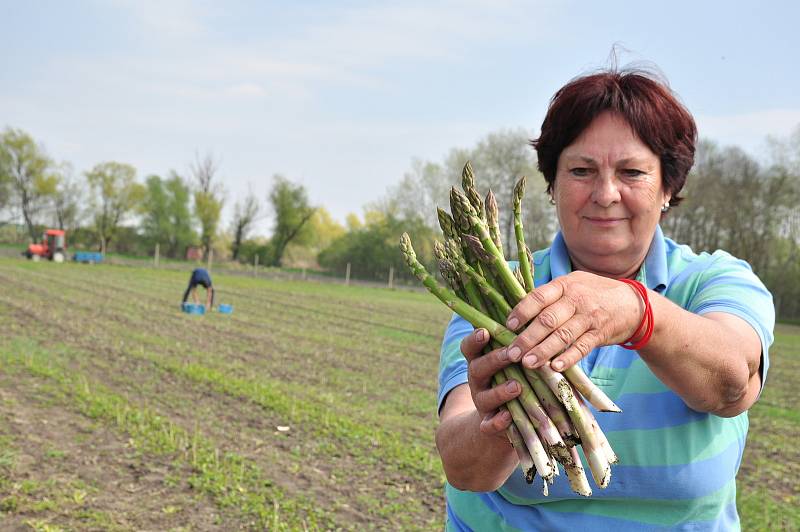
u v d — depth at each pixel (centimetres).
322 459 880
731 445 222
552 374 171
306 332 2173
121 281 3938
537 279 244
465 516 245
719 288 210
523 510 229
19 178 9000
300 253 9631
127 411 1009
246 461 848
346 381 1408
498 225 199
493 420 181
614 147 209
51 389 1116
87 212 9212
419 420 1120
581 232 220
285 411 1081
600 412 217
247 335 1989
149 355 1477
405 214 7944
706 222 5684
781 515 764
